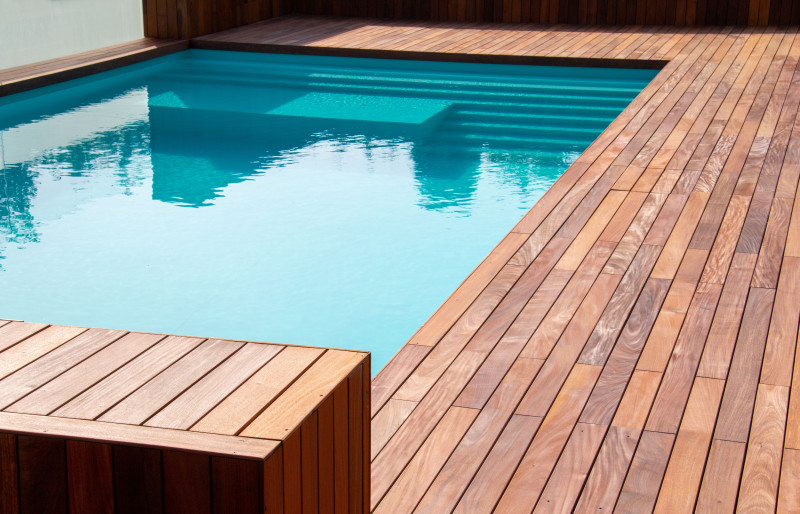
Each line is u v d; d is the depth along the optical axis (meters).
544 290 3.63
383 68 9.28
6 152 6.71
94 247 5.07
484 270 3.84
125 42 9.68
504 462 2.47
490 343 3.19
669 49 8.98
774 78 7.61
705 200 4.68
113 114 7.77
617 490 2.34
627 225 4.34
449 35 9.98
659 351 3.10
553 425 2.65
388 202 5.70
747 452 2.50
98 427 1.50
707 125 6.18
